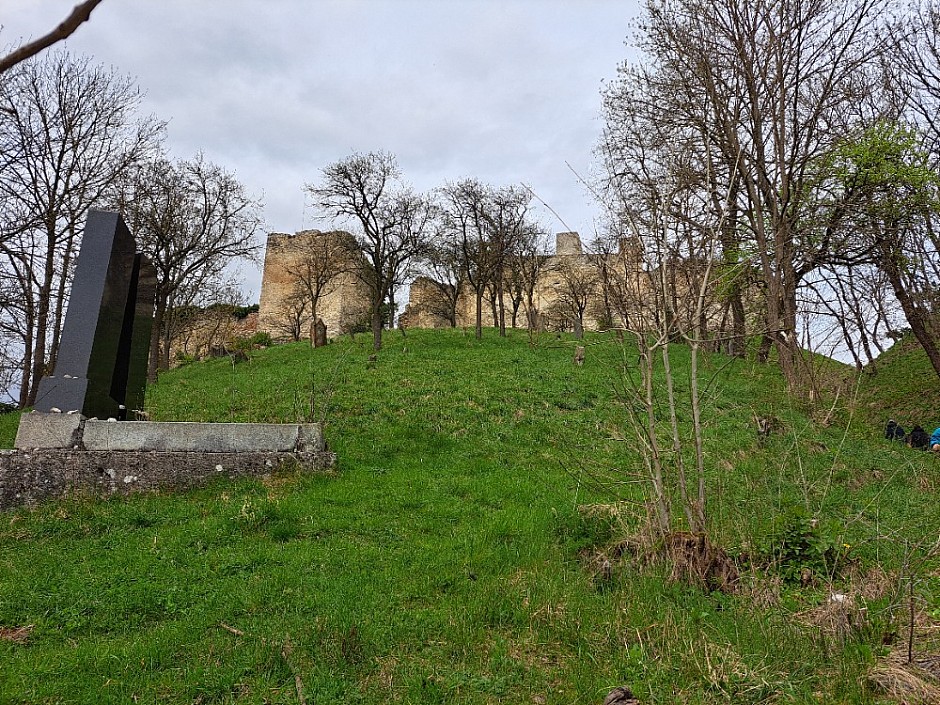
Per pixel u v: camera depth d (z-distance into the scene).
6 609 6.23
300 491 10.62
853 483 11.78
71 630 5.93
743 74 21.69
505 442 15.33
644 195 9.86
